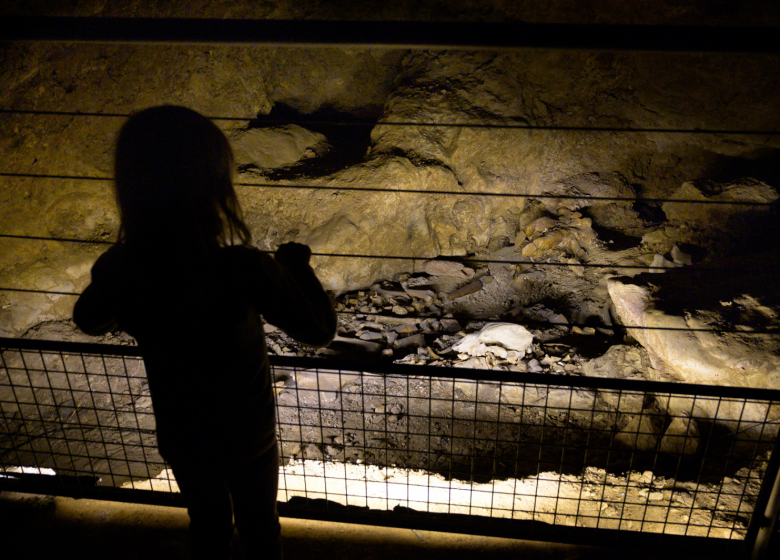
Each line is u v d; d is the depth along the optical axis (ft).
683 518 7.85
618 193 20.90
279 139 20.27
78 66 16.88
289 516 6.84
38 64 16.10
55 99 16.89
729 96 18.97
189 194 3.42
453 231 20.48
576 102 20.33
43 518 7.21
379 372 5.38
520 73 19.97
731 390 5.03
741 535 7.34
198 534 4.98
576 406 12.82
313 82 23.02
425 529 6.61
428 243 20.57
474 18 19.53
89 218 19.04
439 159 19.66
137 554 6.75
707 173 21.08
